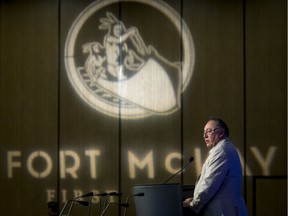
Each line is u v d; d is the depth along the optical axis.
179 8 11.13
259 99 10.95
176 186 6.56
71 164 11.05
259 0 11.04
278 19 11.01
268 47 10.98
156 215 6.54
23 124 11.15
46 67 11.19
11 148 11.13
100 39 11.17
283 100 10.92
